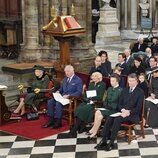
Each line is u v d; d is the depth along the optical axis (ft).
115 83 32.01
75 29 40.14
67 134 32.96
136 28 85.20
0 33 59.67
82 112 32.73
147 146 30.27
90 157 28.53
